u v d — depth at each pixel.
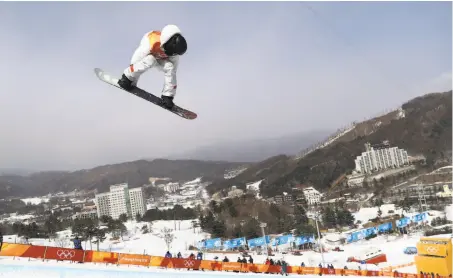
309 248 95.88
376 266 62.16
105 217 146.88
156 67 7.74
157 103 7.98
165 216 175.75
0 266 15.12
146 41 7.49
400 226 84.50
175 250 108.81
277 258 78.69
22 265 15.60
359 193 188.50
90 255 20.42
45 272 15.20
